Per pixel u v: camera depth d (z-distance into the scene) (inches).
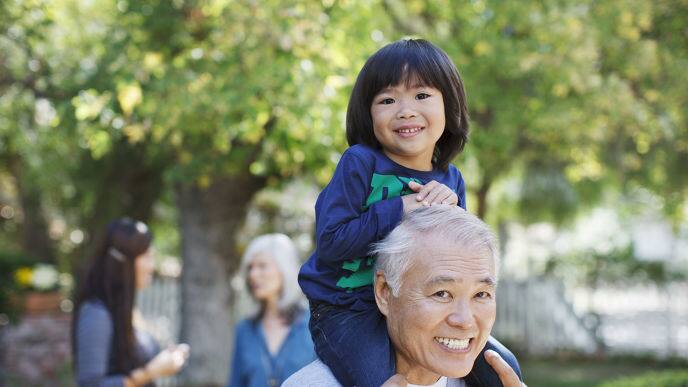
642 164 411.8
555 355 494.0
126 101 202.1
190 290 335.6
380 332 70.7
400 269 64.9
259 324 155.4
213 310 334.6
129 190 402.9
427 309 63.7
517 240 640.4
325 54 207.2
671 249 680.4
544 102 302.8
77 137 302.2
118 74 215.5
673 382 210.7
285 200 442.9
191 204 335.9
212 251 334.6
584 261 516.4
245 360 152.1
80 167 394.9
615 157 387.9
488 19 292.0
